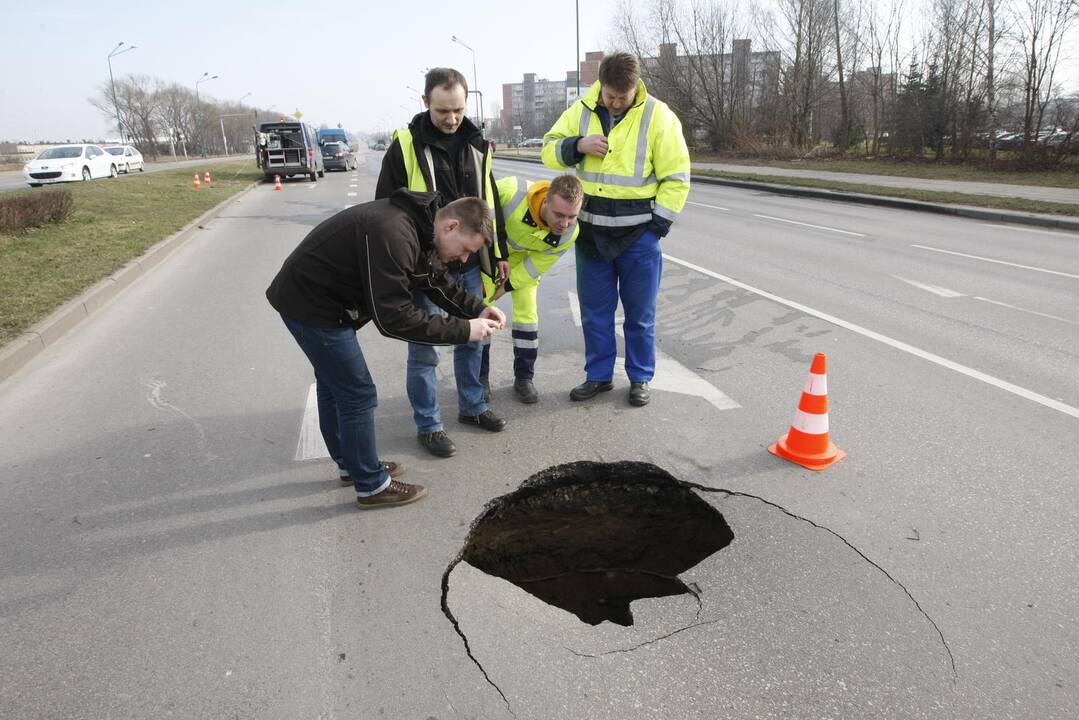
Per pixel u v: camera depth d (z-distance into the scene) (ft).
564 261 29.19
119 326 19.71
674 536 11.14
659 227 12.47
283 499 10.34
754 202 51.83
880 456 11.42
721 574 8.48
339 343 9.05
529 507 11.16
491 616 7.88
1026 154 65.46
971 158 75.36
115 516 9.89
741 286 23.62
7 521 9.79
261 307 21.76
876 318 19.48
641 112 12.10
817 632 7.49
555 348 17.34
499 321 9.87
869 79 94.22
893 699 6.62
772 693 6.70
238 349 17.51
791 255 29.43
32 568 8.73
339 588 8.29
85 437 12.47
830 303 21.20
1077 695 6.65
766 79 111.45
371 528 9.55
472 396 12.46
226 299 22.88
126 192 57.93
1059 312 19.93
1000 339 17.44
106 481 10.89
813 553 8.86
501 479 10.84
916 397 13.84
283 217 45.62
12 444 12.22
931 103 77.77
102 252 29.14
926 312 20.04
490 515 10.25
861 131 101.14
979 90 74.90
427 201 8.89
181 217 42.11
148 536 9.40
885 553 8.82
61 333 18.85
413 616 7.80
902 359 16.05
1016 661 7.05
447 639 7.45
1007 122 73.41
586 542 11.34
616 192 12.33
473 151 11.36
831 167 80.33
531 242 12.19
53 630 7.64
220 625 7.67
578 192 11.02
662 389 14.49
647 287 13.04
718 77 116.47
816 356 10.87
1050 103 68.28
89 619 7.81
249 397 14.29
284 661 7.13
